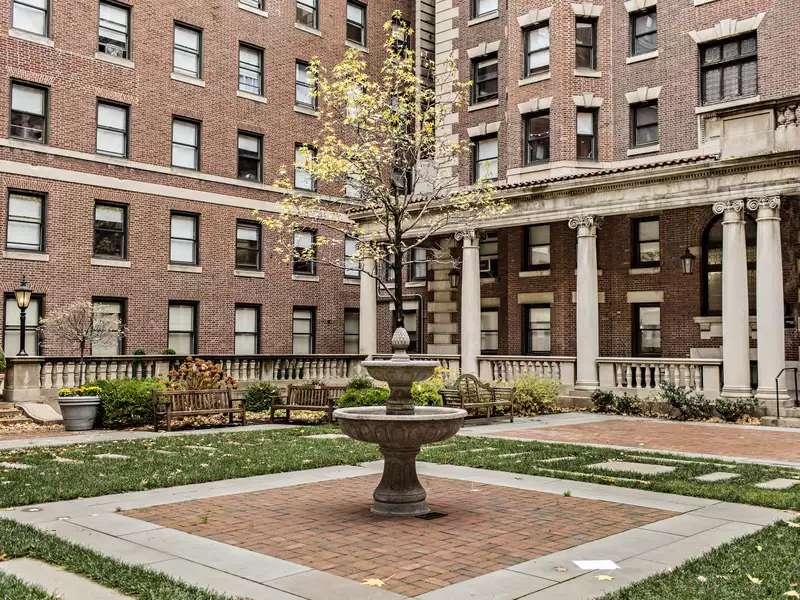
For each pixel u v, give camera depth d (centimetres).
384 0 3638
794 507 957
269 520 892
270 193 3234
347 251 3494
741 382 2098
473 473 1237
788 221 2266
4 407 2081
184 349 2948
